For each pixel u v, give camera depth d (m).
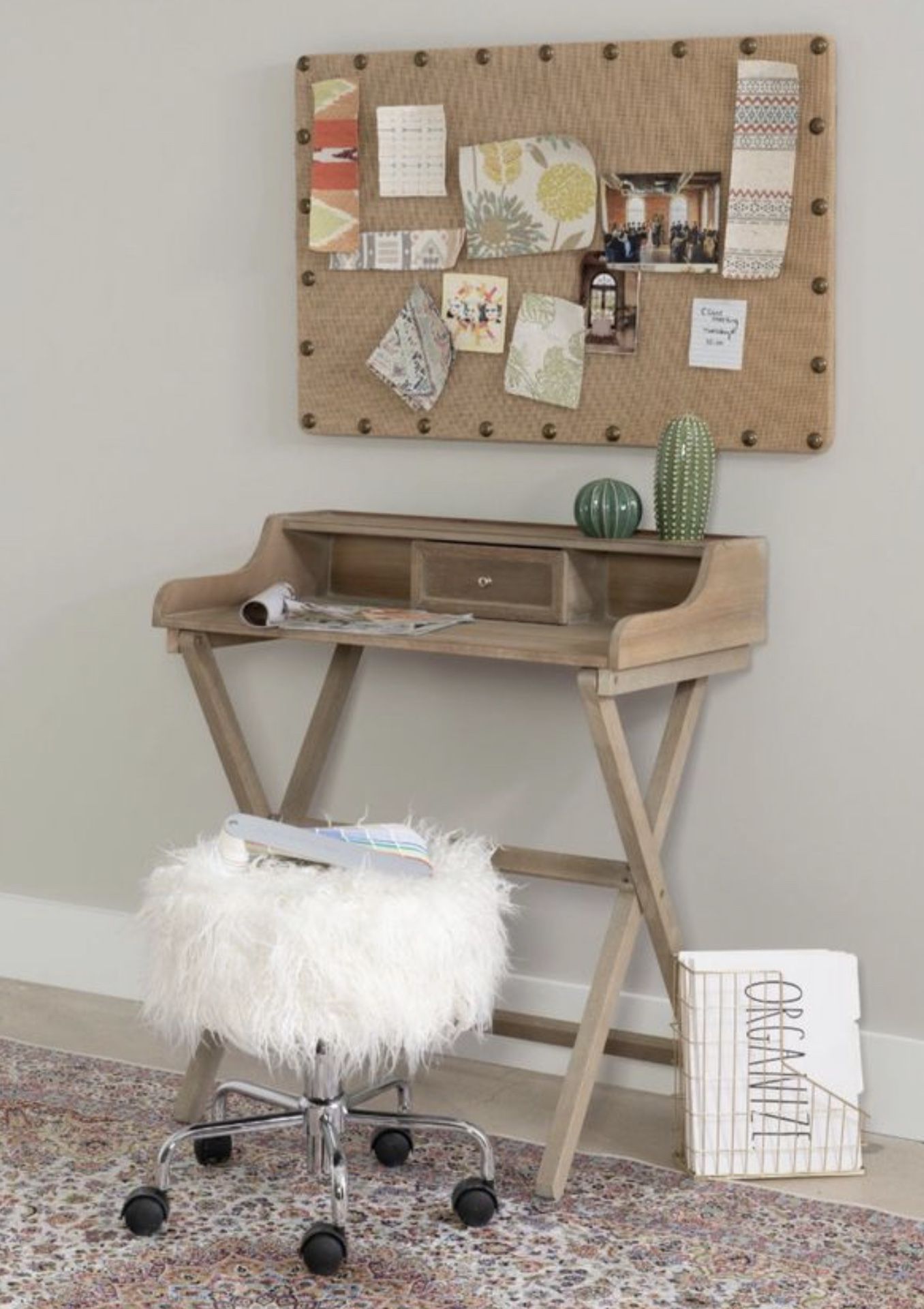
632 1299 2.59
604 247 3.25
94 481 3.87
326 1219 2.84
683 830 3.34
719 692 3.28
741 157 3.12
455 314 3.39
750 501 3.22
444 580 3.29
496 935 2.82
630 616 3.21
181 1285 2.63
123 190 3.74
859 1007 3.14
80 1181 2.98
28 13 3.78
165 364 3.75
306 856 2.81
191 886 2.73
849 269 3.09
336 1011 2.63
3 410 3.94
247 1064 3.52
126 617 3.88
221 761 3.45
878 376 3.09
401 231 3.42
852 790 3.20
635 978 3.44
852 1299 2.59
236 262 3.65
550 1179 2.92
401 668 3.59
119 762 3.93
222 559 3.76
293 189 3.57
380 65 3.40
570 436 3.33
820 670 3.20
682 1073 3.10
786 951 3.05
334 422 3.55
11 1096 3.32
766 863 3.28
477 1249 2.75
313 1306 2.57
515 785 3.51
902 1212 2.90
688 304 3.20
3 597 4.00
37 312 3.87
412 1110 3.29
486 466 3.45
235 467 3.71
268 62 3.56
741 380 3.18
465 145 3.35
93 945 3.97
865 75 3.04
